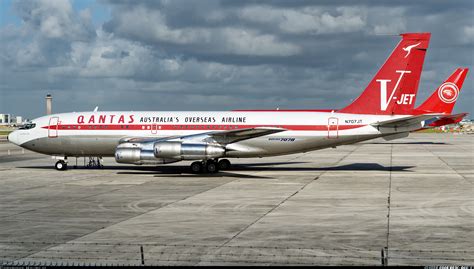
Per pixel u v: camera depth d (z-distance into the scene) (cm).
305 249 1869
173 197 3097
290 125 4425
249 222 2344
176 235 2094
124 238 2048
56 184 3756
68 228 2238
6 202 2944
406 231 2156
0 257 1777
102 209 2700
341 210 2642
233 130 4156
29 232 2166
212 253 1819
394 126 4366
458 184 3681
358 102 4438
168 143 4091
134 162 4156
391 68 4397
